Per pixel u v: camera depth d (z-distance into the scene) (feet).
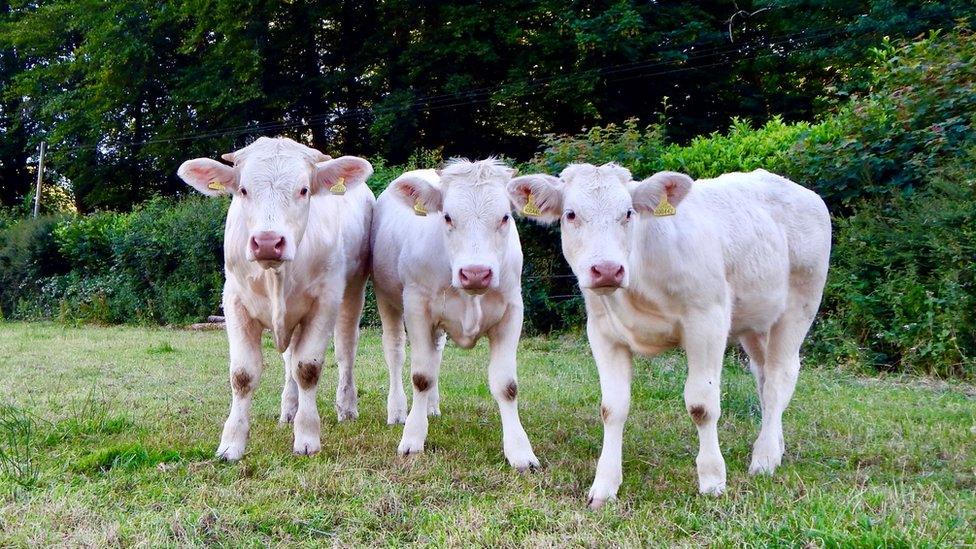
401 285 18.90
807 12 63.31
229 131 76.13
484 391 24.21
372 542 11.59
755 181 16.93
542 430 19.03
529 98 68.03
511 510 12.67
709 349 14.14
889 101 29.27
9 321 56.65
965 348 25.05
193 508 12.80
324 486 13.96
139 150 83.71
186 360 30.86
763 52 65.67
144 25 76.23
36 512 12.41
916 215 26.76
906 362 26.08
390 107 67.26
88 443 16.89
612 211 13.23
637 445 17.34
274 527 12.10
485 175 15.99
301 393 17.21
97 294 53.83
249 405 16.97
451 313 17.06
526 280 37.91
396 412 20.59
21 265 58.80
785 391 16.43
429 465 15.49
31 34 87.04
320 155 17.13
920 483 13.71
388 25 72.90
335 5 74.13
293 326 17.66
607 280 12.69
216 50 72.13
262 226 15.21
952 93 28.04
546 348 34.22
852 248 28.12
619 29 60.29
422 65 68.49
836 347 27.40
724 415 20.26
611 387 14.33
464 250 15.47
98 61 78.13
